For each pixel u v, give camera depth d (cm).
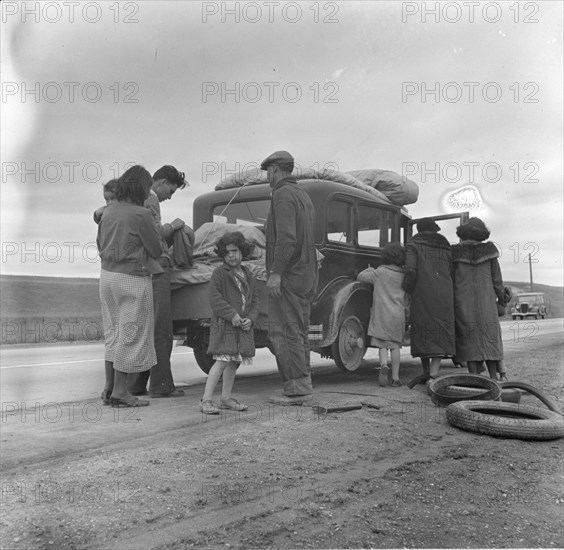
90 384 584
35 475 253
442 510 228
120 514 213
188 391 522
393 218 647
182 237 489
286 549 190
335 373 652
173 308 499
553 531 212
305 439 319
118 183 413
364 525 211
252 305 408
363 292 576
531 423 339
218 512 216
